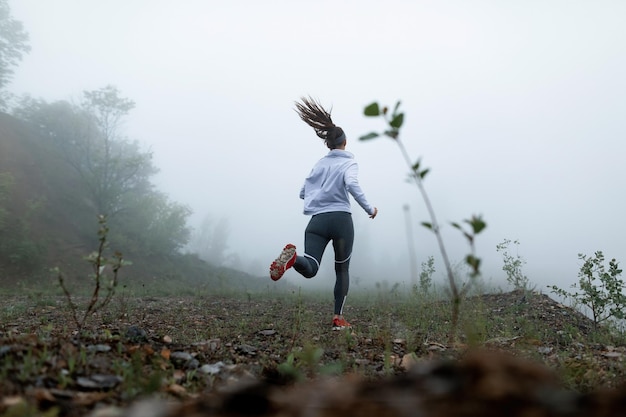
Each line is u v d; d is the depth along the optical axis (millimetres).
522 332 4781
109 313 5859
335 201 5105
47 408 1638
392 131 1579
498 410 1098
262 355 3143
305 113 5402
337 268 5066
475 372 1229
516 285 7727
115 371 2193
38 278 23453
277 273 4691
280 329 4699
